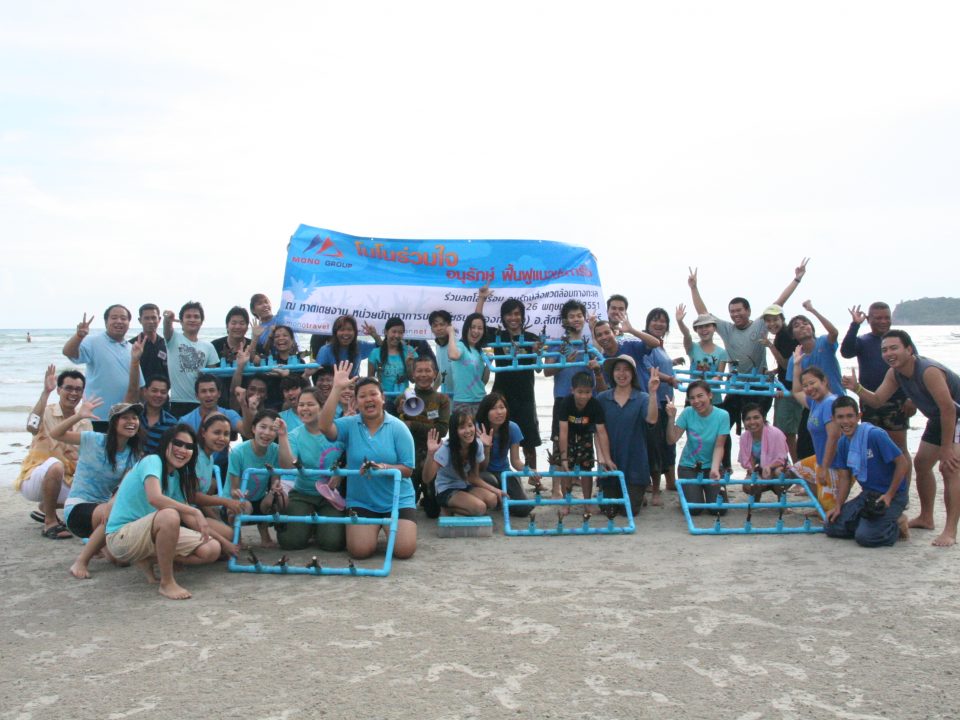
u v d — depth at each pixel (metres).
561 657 4.75
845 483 7.61
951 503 7.25
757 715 4.01
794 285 10.20
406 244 10.44
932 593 5.90
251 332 10.09
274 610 5.63
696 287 10.56
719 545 7.42
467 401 9.27
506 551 7.25
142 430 7.09
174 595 5.91
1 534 8.05
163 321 9.27
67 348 8.55
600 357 9.64
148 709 4.11
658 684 4.38
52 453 8.07
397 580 6.34
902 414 8.60
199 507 6.89
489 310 10.41
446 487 8.22
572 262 10.63
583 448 8.83
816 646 4.90
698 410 8.86
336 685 4.38
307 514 7.25
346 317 9.38
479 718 3.99
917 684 4.36
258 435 7.14
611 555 7.07
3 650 4.93
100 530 6.50
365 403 7.20
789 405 9.80
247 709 4.11
